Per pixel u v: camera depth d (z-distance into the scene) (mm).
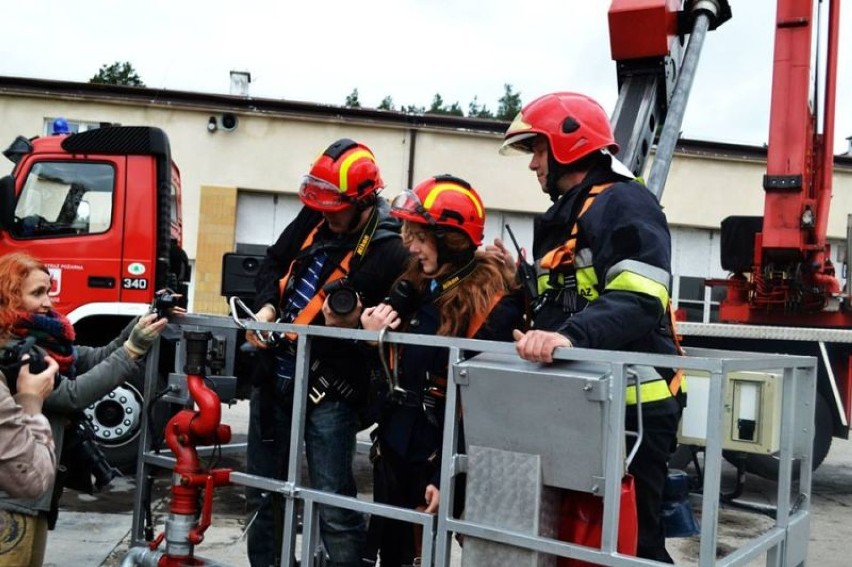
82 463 2793
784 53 6602
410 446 2520
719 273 15539
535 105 2588
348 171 2721
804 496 2783
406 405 2516
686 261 15500
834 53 6836
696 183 15250
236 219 14344
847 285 7414
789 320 7137
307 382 2619
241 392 6145
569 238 2408
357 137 14406
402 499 2578
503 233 14930
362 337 2428
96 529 4719
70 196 5965
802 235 6680
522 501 2117
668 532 2725
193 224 14062
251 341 2893
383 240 2822
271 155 14211
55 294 5859
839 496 6559
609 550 2004
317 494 2547
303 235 3076
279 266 3115
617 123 4066
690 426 2791
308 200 2752
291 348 2834
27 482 2156
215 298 14016
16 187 5941
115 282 5910
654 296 2176
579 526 2162
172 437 2732
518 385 2092
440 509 2254
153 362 3033
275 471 3008
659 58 4125
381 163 14445
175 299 2908
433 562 2334
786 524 2512
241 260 6211
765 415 2721
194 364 2721
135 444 5715
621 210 2301
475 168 14625
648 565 1938
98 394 2680
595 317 2113
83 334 6023
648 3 4055
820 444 6352
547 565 2148
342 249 2840
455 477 2277
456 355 2234
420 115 14383
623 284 2195
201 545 4492
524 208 14742
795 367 2490
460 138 14578
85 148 5949
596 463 2021
